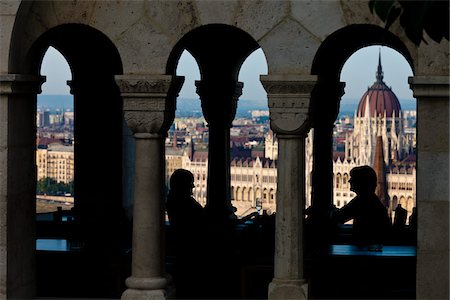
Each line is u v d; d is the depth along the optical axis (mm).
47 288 17094
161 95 14688
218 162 20812
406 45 14180
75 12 14984
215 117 20797
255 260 18094
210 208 20766
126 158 21109
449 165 14227
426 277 14383
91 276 17625
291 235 14695
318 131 20219
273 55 14523
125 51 14820
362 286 17266
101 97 20906
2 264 15172
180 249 18141
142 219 14977
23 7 14969
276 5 14508
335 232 19969
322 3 14398
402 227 19734
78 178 20938
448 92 14062
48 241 19484
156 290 14977
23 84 15227
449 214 14266
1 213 15148
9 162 15156
